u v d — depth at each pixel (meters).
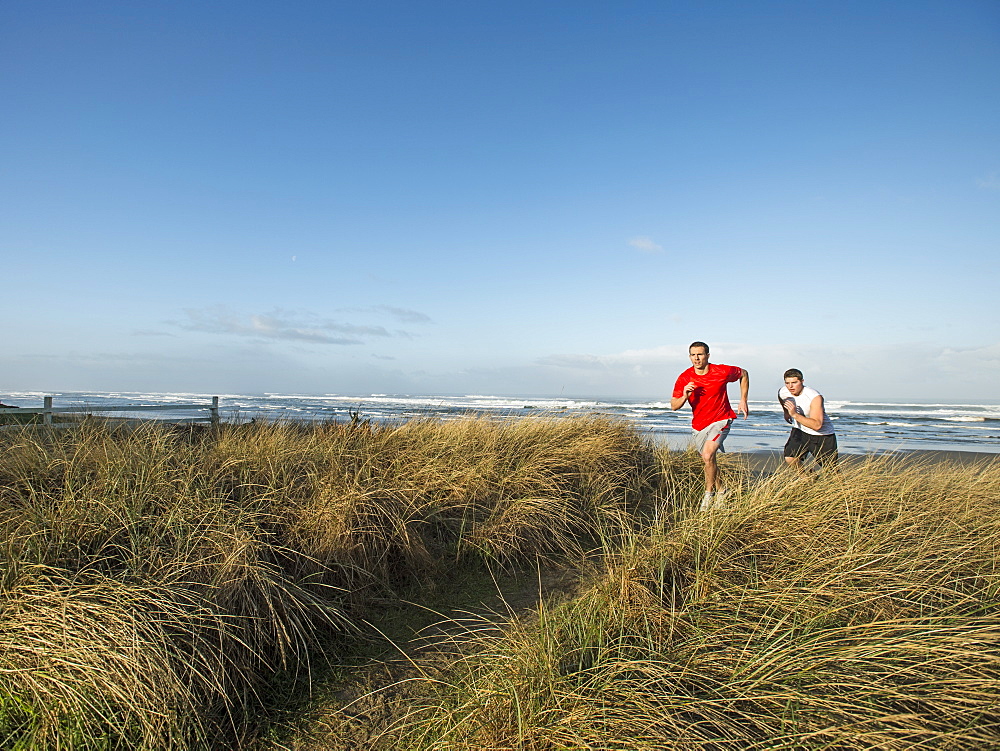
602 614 3.42
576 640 3.18
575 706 2.58
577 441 7.81
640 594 3.50
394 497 5.11
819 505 4.57
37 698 2.73
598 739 2.37
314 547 4.28
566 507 6.10
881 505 4.88
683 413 42.25
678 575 3.84
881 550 3.85
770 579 3.59
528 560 5.28
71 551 3.49
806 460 7.68
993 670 2.62
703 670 2.81
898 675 2.64
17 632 2.84
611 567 4.06
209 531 3.84
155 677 2.80
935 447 20.03
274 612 3.49
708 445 6.78
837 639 2.91
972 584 3.65
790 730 2.39
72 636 2.82
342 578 4.26
